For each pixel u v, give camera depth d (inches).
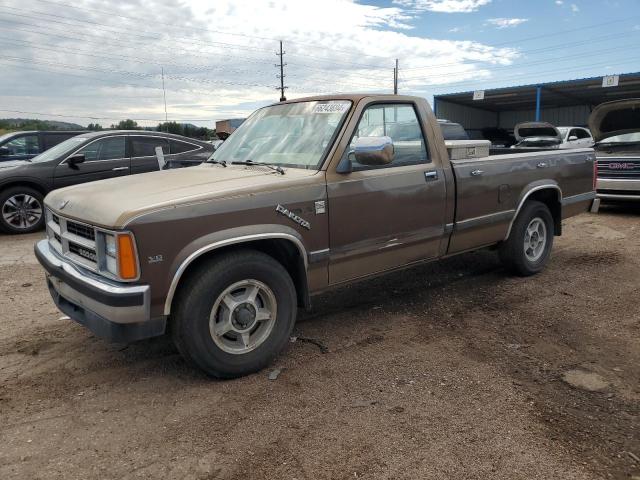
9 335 173.8
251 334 144.7
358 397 131.9
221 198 133.0
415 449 110.6
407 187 171.5
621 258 261.7
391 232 169.5
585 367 146.8
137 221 121.0
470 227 196.4
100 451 111.0
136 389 136.9
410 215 173.9
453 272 239.6
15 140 422.6
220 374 138.2
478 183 195.8
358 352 158.1
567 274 235.6
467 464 105.6
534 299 203.0
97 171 369.1
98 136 371.9
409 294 210.8
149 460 107.9
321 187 150.8
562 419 121.0
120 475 103.3
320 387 137.0
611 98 1374.3
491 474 102.7
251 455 109.3
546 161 227.1
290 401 130.1
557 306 195.2
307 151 161.2
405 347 161.3
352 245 159.9
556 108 1569.9
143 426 120.0
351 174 158.9
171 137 397.1
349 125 159.9
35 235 351.3
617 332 171.0
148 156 384.5
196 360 133.9
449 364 149.6
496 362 150.5
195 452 110.3
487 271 240.2
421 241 180.2
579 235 320.2
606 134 416.5
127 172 376.2
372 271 171.2
